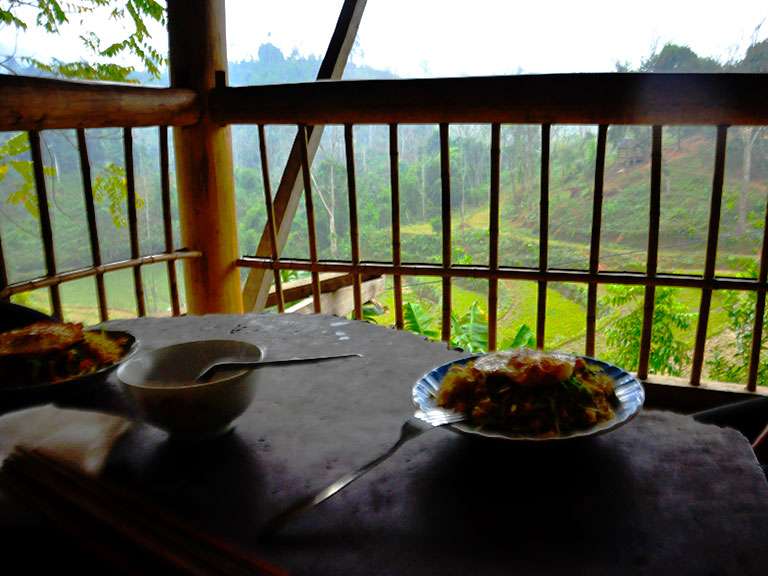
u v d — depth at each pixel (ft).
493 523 2.07
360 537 2.01
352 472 2.37
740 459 2.41
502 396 2.44
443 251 7.12
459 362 2.95
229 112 7.70
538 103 6.28
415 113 6.74
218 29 7.72
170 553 1.79
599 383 2.59
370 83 6.88
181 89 7.53
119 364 3.11
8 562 1.85
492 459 2.45
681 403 6.77
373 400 3.00
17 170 9.11
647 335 6.75
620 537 1.98
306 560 1.90
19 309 4.03
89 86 6.25
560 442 2.25
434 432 2.69
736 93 5.71
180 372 2.81
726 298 8.43
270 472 2.38
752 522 2.04
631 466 2.38
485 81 6.42
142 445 2.59
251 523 2.08
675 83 5.86
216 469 2.41
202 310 8.47
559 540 1.98
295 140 8.85
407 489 2.27
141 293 7.31
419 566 1.87
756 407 6.32
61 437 2.63
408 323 10.19
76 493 2.10
